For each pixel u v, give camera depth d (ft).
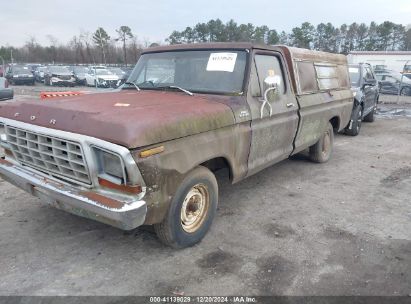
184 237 11.96
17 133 11.70
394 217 15.28
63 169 10.82
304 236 13.44
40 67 108.99
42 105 11.64
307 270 11.28
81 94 14.53
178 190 11.10
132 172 9.43
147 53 16.66
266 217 15.01
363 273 11.20
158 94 13.92
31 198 16.20
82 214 10.60
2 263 11.31
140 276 10.84
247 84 13.89
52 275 10.80
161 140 10.05
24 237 12.85
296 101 17.15
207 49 14.97
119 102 12.04
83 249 12.20
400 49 221.66
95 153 9.90
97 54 203.21
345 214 15.48
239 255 12.05
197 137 11.41
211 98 13.34
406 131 35.99
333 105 21.77
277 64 16.14
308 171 21.43
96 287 10.32
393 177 20.71
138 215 9.68
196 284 10.53
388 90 79.41
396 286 10.61
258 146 14.67
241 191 17.89
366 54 135.33
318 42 228.63
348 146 28.86
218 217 14.88
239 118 13.10
